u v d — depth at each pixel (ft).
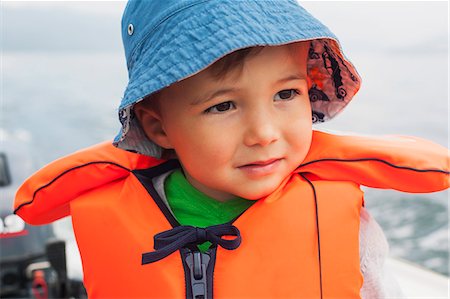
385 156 3.88
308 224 3.71
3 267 7.82
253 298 3.60
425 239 10.43
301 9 3.67
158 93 3.80
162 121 3.86
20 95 34.55
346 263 3.68
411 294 6.51
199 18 3.38
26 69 55.52
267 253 3.67
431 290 6.60
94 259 4.16
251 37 3.21
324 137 4.17
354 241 3.75
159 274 3.74
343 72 4.08
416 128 16.29
